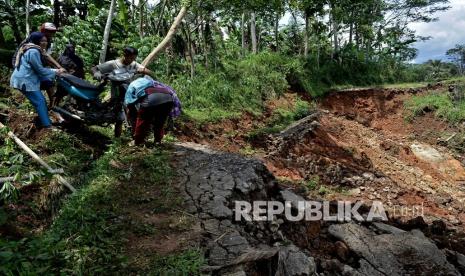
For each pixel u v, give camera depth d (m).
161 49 10.39
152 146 7.19
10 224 4.87
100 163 6.13
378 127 18.69
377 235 7.07
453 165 15.69
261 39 24.59
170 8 14.16
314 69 21.25
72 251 4.01
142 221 4.79
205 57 15.41
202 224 4.82
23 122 6.90
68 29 10.58
